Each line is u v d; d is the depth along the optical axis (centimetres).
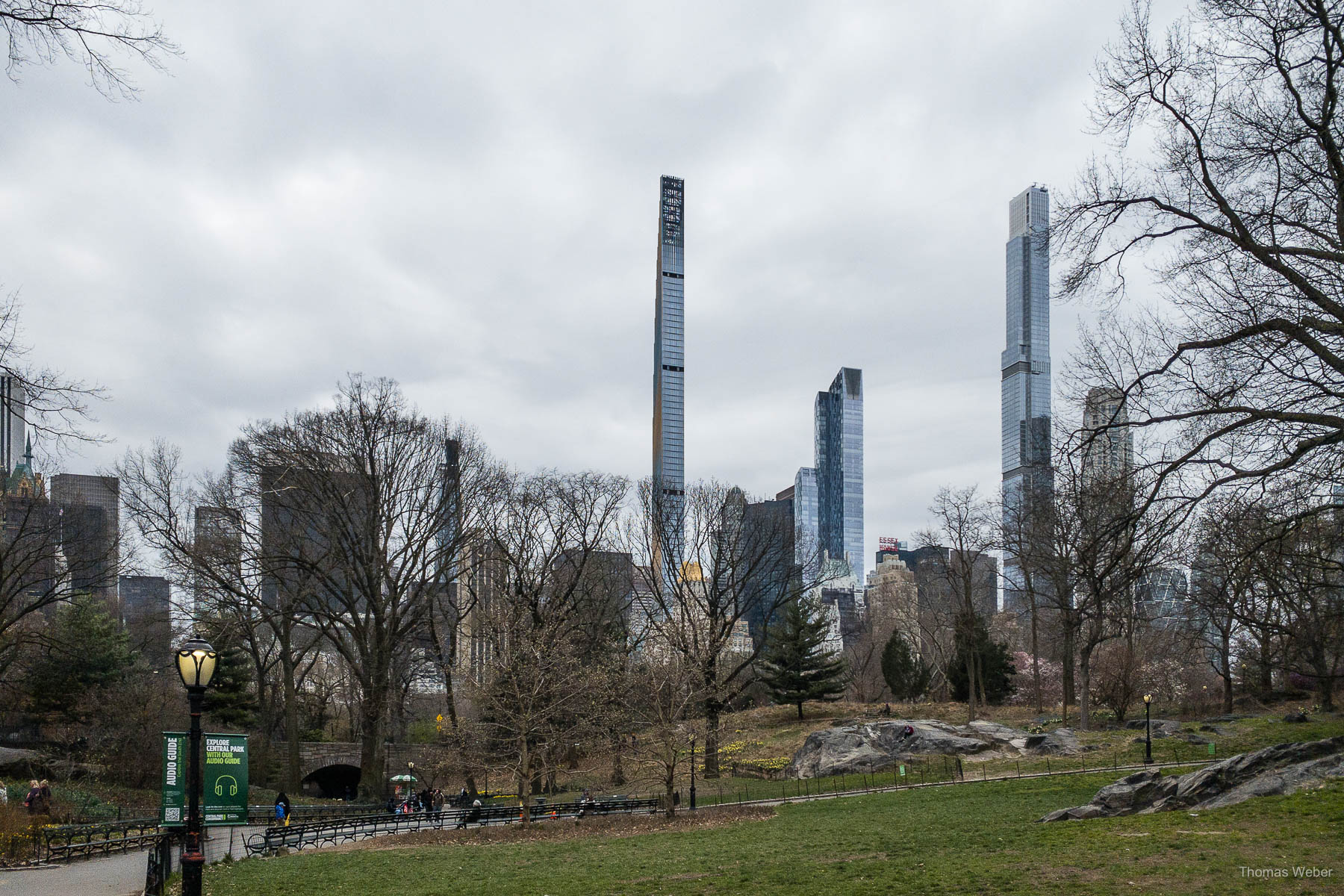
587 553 6216
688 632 5919
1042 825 2492
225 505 5050
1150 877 1644
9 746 5769
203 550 4972
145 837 3647
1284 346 1991
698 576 6694
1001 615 10975
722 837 3108
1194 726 5456
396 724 7175
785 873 2095
